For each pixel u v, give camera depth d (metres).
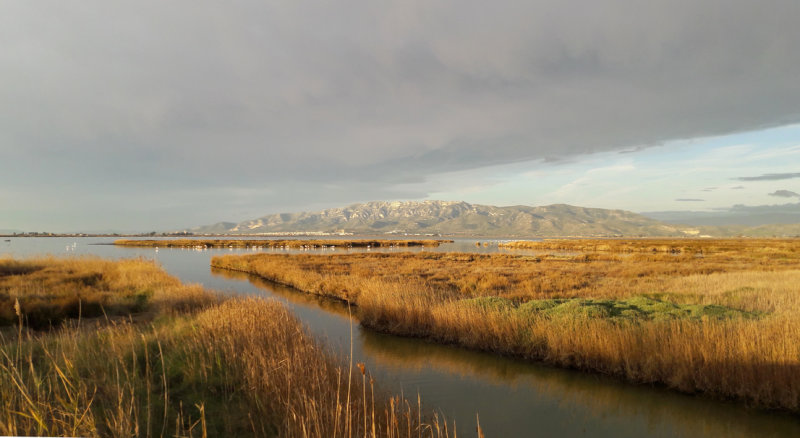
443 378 9.99
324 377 7.21
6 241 128.75
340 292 21.95
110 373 6.87
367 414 6.33
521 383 9.73
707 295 16.75
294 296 22.77
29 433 4.32
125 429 4.64
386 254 56.69
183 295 16.45
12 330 11.16
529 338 11.80
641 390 9.23
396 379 9.84
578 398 8.86
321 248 93.88
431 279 26.42
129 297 18.06
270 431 5.46
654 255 54.06
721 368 8.69
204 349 8.37
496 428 7.35
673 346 9.47
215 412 6.01
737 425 7.57
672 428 7.45
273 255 51.22
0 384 5.29
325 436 5.21
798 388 7.79
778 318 10.00
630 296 17.12
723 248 73.50
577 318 11.70
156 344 8.86
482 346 12.40
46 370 6.76
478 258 49.78
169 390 6.69
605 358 10.20
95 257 32.62
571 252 71.88
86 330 11.52
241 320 10.51
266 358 7.63
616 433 7.23
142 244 111.81
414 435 6.14
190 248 94.00
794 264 37.66
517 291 20.28
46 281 19.06
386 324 14.97
